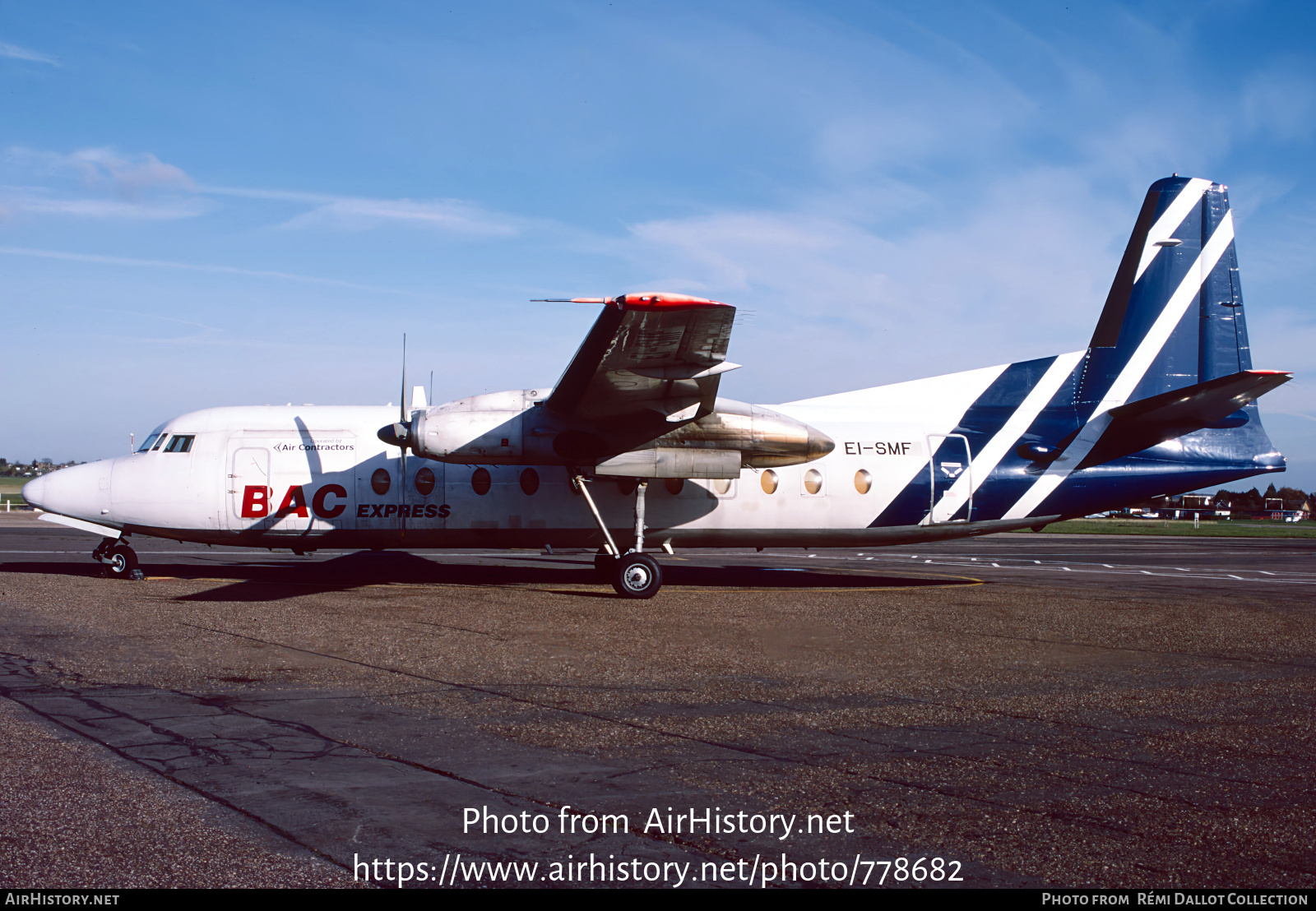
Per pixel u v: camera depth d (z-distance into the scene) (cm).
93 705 667
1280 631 1155
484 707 687
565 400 1320
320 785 502
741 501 1550
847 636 1059
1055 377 1639
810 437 1435
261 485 1505
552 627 1091
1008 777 539
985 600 1455
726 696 739
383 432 1367
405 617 1135
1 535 2814
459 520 1515
